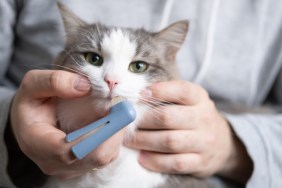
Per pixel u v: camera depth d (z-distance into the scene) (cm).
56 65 105
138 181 100
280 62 145
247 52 138
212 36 134
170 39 112
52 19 133
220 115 115
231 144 111
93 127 78
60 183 101
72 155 78
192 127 97
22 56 142
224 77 137
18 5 138
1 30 134
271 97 157
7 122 100
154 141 95
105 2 137
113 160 91
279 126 117
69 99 93
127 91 91
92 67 96
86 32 106
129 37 104
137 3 138
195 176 107
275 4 142
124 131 86
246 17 139
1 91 120
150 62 103
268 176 107
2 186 107
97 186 99
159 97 94
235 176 119
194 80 135
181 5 138
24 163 106
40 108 92
